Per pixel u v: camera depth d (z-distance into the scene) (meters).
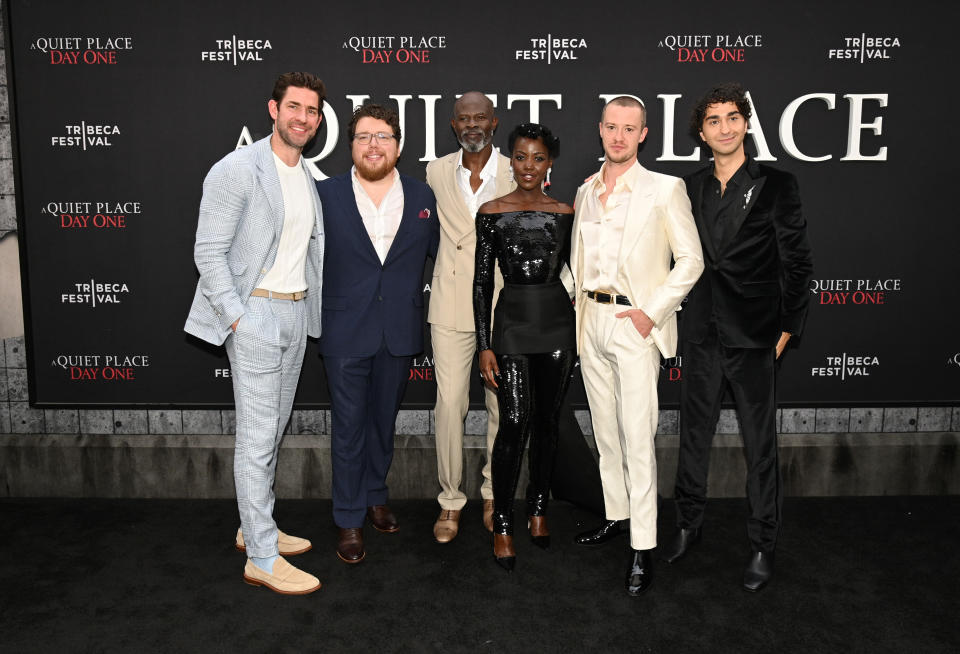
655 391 2.62
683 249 2.52
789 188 2.58
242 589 2.70
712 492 3.59
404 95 3.38
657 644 2.34
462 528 3.23
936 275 3.50
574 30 3.35
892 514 3.36
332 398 2.92
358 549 2.90
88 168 3.42
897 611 2.53
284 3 3.33
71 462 3.56
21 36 3.33
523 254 2.68
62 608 2.55
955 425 3.57
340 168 3.45
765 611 2.53
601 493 3.20
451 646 2.33
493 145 3.41
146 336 3.54
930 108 3.39
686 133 3.41
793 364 3.56
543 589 2.69
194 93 3.38
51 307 3.51
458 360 3.03
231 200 2.55
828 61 3.36
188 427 3.60
